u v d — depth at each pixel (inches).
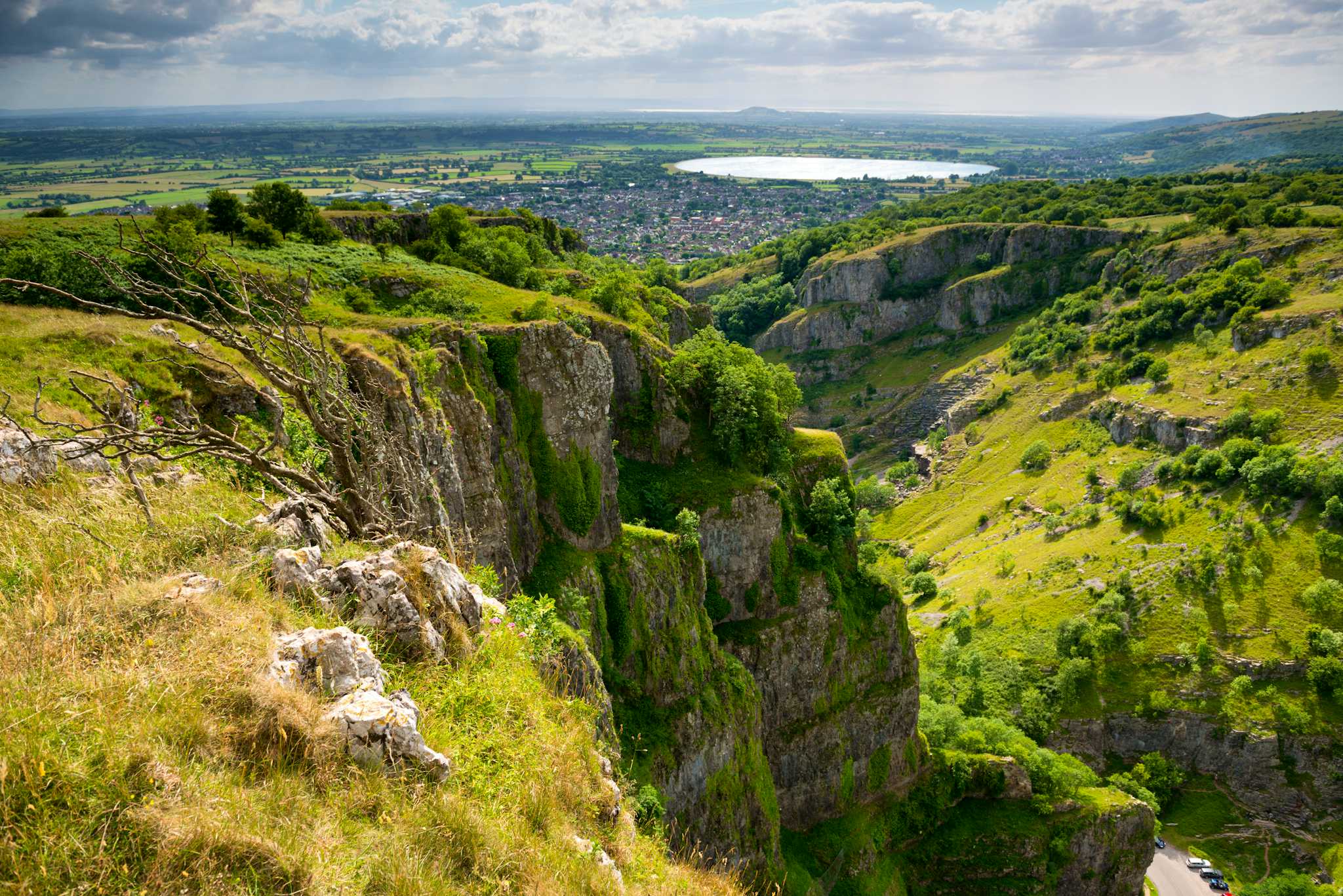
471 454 1733.5
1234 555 4970.5
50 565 510.0
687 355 2778.1
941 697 4461.1
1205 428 5954.7
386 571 609.3
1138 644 4800.7
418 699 555.8
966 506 7130.9
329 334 1498.5
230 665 446.6
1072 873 2938.0
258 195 2792.8
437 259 2955.2
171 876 338.3
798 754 2672.2
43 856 315.6
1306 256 6771.7
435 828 445.7
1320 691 4399.6
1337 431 5383.9
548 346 2060.8
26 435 611.5
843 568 2844.5
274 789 404.2
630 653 2053.4
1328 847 4131.4
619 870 574.9
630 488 2554.1
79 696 390.0
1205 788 4451.3
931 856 2871.6
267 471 682.2
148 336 1289.4
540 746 605.6
